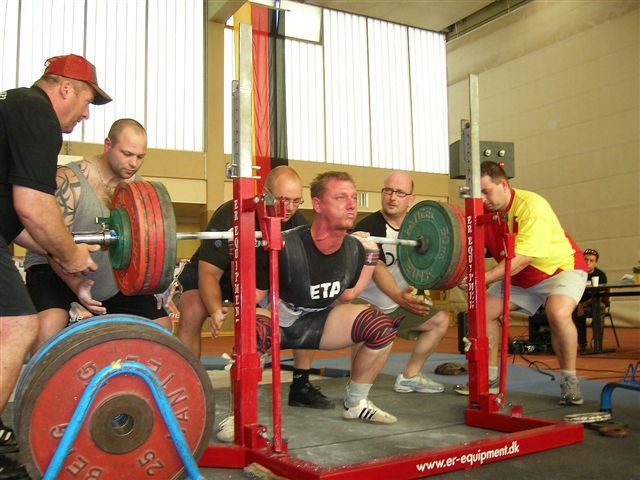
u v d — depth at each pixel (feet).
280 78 33.91
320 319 8.46
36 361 4.81
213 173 31.99
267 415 9.37
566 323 9.76
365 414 8.72
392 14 37.04
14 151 5.30
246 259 6.71
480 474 6.26
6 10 28.94
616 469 6.35
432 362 16.85
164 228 6.04
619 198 30.55
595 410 9.34
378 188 36.22
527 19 34.91
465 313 19.26
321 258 7.89
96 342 4.79
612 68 30.86
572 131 32.76
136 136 8.01
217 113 32.32
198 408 5.24
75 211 7.88
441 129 39.37
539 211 9.98
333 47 36.01
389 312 11.37
